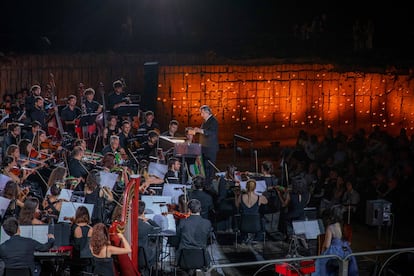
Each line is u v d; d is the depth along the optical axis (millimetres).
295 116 31812
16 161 17312
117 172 17469
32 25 38906
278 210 18266
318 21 39188
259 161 27422
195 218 14219
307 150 24344
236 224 17766
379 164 21953
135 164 19266
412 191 20375
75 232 13555
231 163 26797
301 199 17422
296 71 31641
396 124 32625
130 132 22141
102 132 22344
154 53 31734
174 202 16203
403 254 13492
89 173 15781
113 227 13031
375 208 17938
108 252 12492
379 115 32531
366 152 23203
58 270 14102
